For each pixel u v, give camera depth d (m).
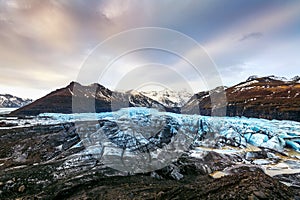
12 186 8.45
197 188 6.83
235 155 16.17
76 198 7.39
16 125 22.34
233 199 5.61
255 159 16.23
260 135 22.05
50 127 19.89
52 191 8.04
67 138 16.52
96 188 8.20
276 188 6.28
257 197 5.63
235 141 20.47
